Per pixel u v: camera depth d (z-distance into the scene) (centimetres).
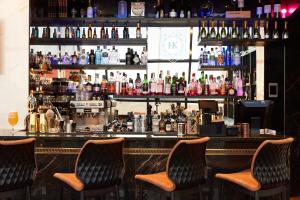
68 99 634
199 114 511
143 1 668
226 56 632
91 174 355
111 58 623
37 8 609
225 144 442
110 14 667
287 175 370
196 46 682
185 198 443
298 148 581
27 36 555
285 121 638
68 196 448
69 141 444
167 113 580
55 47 661
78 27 632
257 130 466
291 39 600
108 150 359
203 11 621
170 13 612
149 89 603
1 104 554
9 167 356
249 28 638
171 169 355
